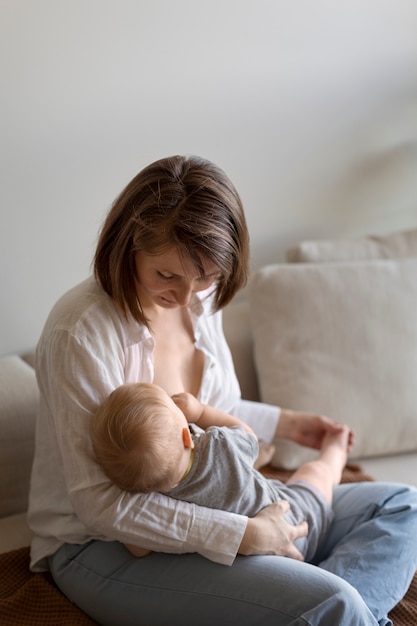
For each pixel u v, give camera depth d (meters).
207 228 1.23
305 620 1.22
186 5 1.93
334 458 1.66
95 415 1.31
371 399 1.98
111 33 1.86
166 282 1.30
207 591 1.30
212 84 2.03
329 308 2.01
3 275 1.94
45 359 1.39
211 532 1.31
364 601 1.37
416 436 2.00
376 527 1.46
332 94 2.20
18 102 1.82
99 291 1.39
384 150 2.33
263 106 2.12
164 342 1.50
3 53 1.76
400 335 2.03
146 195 1.26
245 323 2.20
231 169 2.15
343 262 2.14
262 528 1.34
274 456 1.93
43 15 1.78
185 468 1.34
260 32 2.04
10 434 1.70
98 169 1.96
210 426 1.47
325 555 1.55
